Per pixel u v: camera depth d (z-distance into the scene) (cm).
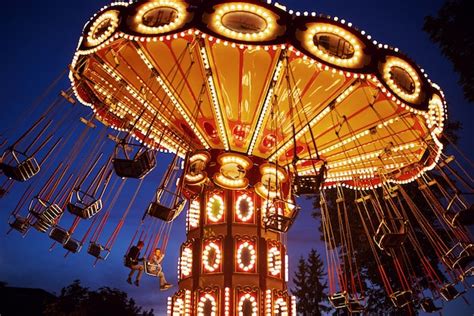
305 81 1448
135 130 1836
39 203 1384
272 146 1695
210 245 1606
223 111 1570
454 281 1468
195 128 1661
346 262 2808
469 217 1274
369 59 1376
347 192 2880
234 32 1289
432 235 2698
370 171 1930
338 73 1338
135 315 2992
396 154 1833
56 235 1434
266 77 1430
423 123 1609
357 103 1540
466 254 1372
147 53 1409
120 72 1536
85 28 1497
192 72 1457
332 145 1703
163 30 1309
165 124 1756
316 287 4647
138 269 1585
